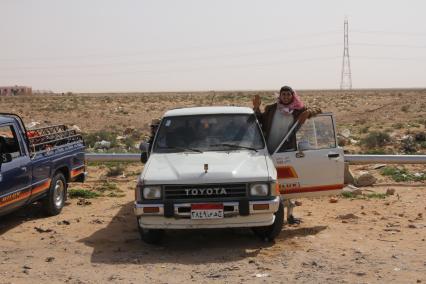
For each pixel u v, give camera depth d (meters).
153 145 9.49
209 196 8.10
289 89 9.64
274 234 8.68
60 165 11.36
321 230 9.52
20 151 9.94
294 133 9.54
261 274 7.12
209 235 9.41
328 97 93.12
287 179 9.24
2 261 8.01
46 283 6.96
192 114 9.81
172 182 8.09
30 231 9.84
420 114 45.38
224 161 8.66
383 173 15.55
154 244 8.82
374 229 9.51
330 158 9.39
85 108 58.97
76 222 10.50
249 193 8.12
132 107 61.69
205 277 7.06
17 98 93.62
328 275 7.01
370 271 7.13
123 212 11.38
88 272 7.39
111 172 16.44
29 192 10.06
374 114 48.38
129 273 7.30
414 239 8.77
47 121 43.91
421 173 15.38
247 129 9.57
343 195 12.72
